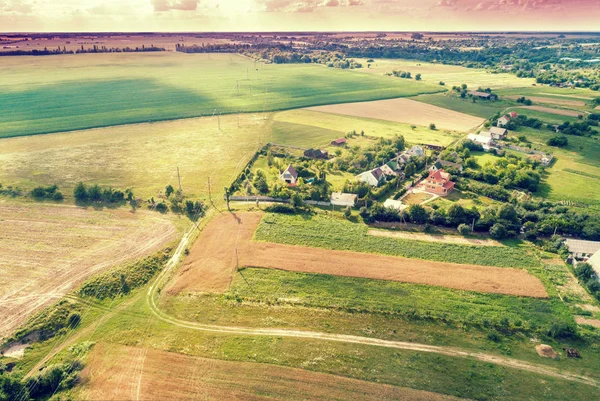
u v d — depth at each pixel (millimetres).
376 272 76438
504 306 68062
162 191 109625
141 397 51156
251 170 126312
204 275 75312
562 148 148500
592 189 115750
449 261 80188
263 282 73438
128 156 135500
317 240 87125
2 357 57562
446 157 132875
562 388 53188
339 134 164875
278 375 54375
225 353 58000
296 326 63531
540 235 90938
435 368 55875
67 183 113625
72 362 56000
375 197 108188
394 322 64625
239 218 96062
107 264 77938
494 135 158625
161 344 59688
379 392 52031
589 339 61531
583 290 72312
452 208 93562
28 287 71125
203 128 169125
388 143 148500
